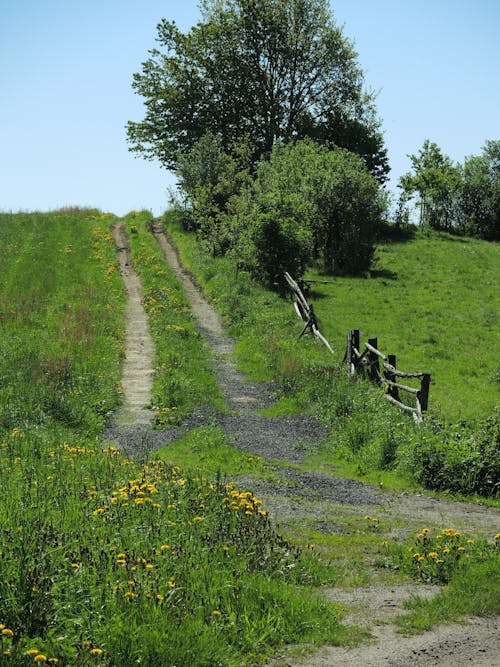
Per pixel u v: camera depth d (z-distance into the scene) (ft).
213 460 43.65
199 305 108.99
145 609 17.54
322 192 130.00
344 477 41.83
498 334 95.86
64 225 155.84
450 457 40.29
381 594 22.39
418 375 51.52
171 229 157.89
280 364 72.79
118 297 107.76
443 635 18.99
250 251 114.73
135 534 22.81
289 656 17.44
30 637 16.40
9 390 55.88
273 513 32.01
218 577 20.35
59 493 28.22
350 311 105.50
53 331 84.38
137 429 52.90
